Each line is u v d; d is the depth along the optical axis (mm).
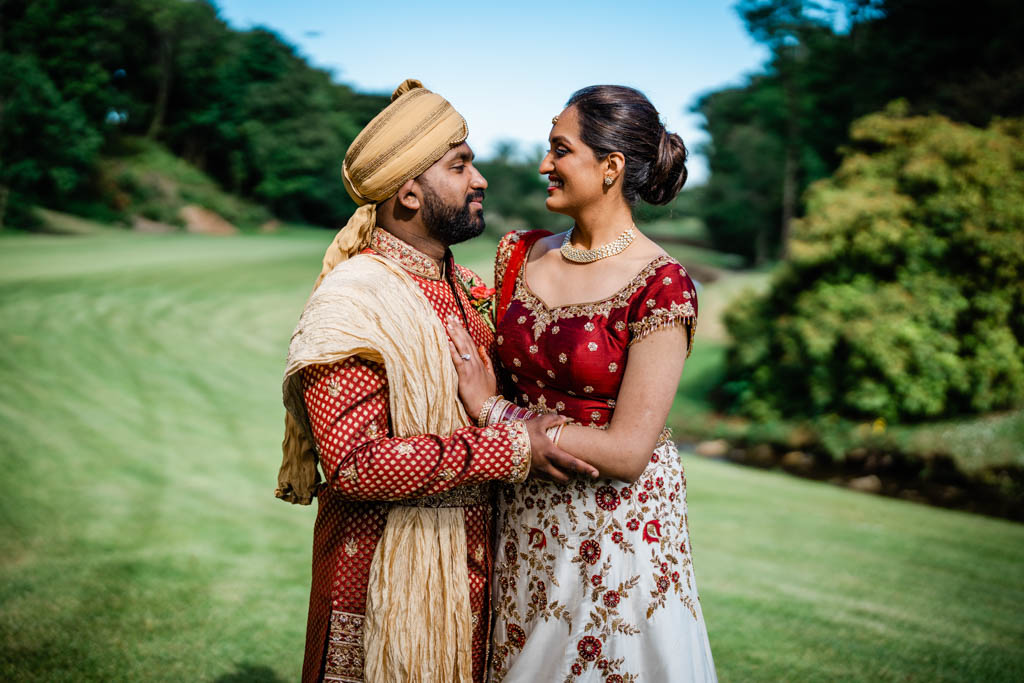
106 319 15969
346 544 1938
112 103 51562
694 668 1910
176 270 24172
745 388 13750
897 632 4250
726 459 11930
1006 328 11219
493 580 2061
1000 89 15898
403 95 1992
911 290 11508
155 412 9633
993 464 10156
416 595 1876
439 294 2031
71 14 46344
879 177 12352
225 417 9672
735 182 35656
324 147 59562
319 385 1827
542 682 1938
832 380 11914
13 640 3510
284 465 2072
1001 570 5797
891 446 11047
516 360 2014
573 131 1930
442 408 1886
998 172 11406
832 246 12086
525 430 1825
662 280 1854
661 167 1965
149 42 57438
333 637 1919
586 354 1885
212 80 58156
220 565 4742
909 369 11375
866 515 7465
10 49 44375
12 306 16406
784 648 3908
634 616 1896
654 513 1937
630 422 1817
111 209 47375
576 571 1923
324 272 1998
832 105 27000
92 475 6773
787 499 7910
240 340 15312
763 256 33750
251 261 27625
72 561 4691
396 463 1754
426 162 1925
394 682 1850
